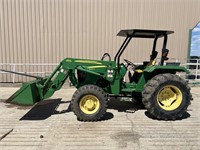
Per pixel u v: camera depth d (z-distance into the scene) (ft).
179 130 11.76
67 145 9.87
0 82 28.63
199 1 27.78
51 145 9.87
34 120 13.47
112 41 28.12
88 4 27.43
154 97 13.16
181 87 13.48
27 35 27.78
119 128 12.03
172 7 27.76
